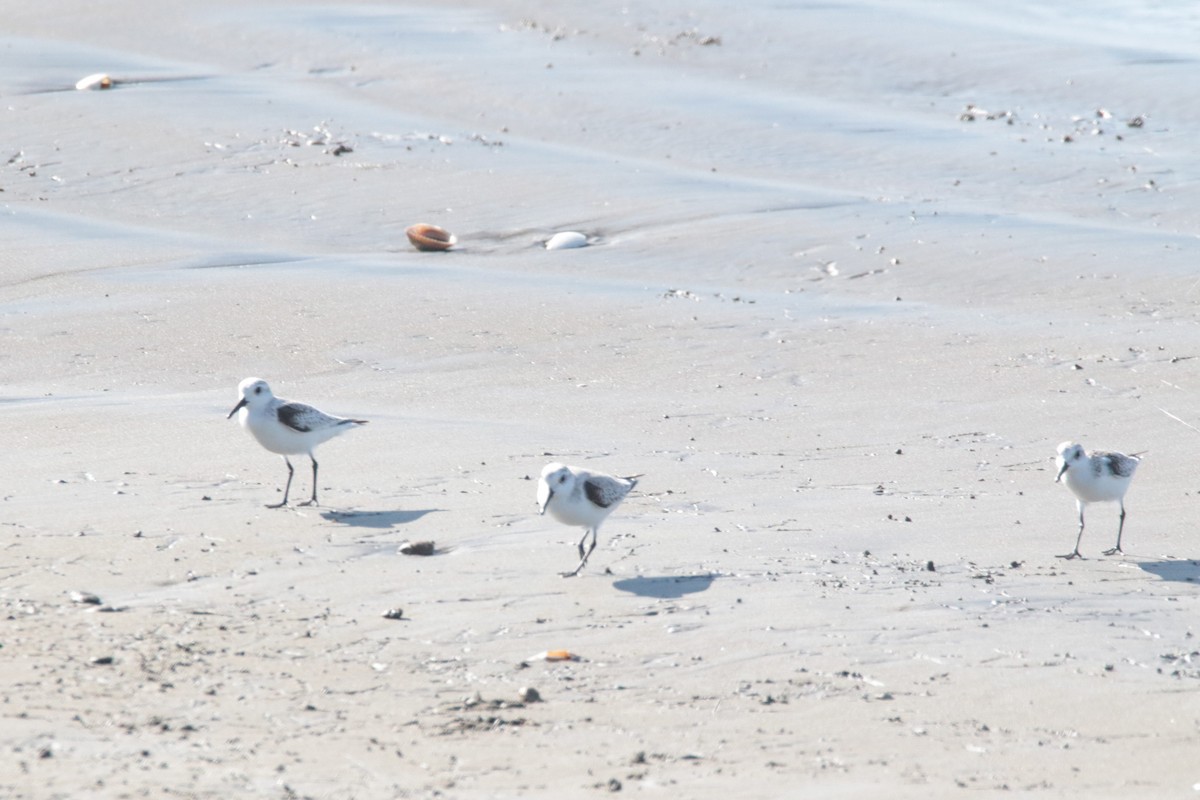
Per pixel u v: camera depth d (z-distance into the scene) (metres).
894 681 9.28
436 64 34.72
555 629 10.20
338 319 19.89
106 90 31.95
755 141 29.62
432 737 8.16
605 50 36.44
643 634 10.10
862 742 8.23
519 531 12.45
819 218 24.61
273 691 8.83
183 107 30.75
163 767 7.36
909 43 36.53
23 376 17.61
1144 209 25.09
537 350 18.88
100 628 9.86
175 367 18.03
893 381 17.72
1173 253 22.52
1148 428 15.92
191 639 9.74
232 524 12.43
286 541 12.03
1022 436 15.77
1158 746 8.22
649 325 19.86
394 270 22.28
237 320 19.78
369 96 32.69
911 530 12.75
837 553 12.08
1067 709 8.81
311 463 13.74
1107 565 11.91
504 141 29.52
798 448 15.34
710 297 21.11
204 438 15.12
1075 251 22.75
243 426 13.00
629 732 8.33
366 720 8.39
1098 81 33.28
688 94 32.78
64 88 32.06
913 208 25.17
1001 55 35.47
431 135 29.66
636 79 33.88
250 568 11.35
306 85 33.41
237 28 37.34
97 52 35.50
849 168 27.98
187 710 8.40
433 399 16.97
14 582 10.79
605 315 20.25
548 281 21.86
